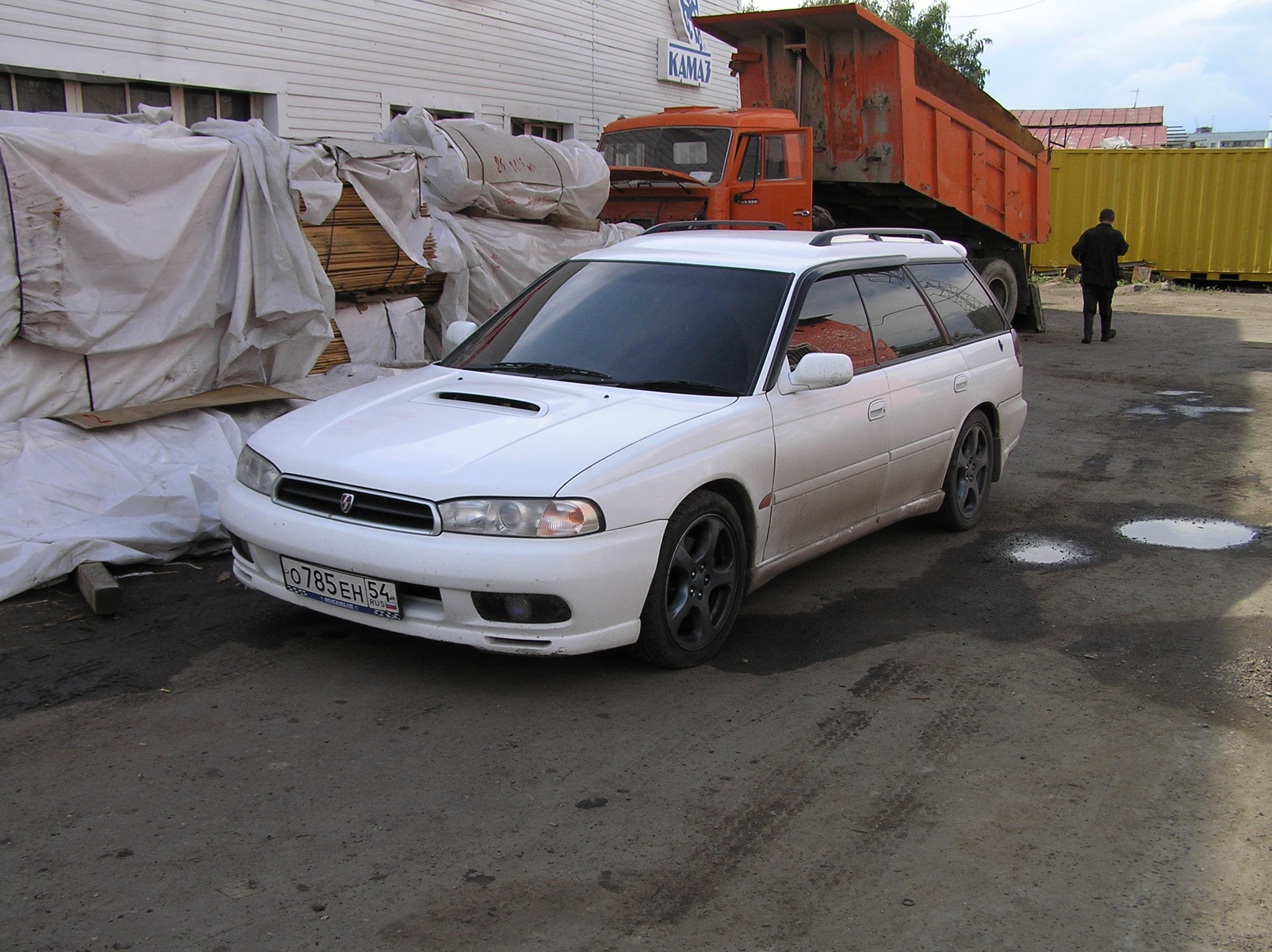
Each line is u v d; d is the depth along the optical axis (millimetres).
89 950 2533
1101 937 2693
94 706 3816
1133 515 6762
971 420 6160
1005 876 2943
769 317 4785
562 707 3885
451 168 8312
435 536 3709
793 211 11734
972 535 6297
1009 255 15734
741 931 2670
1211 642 4699
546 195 9016
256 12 10312
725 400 4441
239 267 6328
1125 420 9820
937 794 3373
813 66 12727
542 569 3654
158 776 3342
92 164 5574
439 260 7992
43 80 9094
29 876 2812
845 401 4969
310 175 6723
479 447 3943
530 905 2748
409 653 4328
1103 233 14766
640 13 15664
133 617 4652
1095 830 3193
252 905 2717
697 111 11539
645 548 3891
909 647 4582
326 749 3541
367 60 11547
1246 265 22484
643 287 5102
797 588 5305
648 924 2684
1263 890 2912
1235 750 3719
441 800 3242
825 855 3016
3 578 4742
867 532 5418
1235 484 7531
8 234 5324
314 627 4566
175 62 9695
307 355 6855
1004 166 14555
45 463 5273
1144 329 16719
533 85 13867
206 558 5438
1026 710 4000
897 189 13391
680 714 3865
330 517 3912
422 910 2715
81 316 5594
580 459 3852
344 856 2943
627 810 3221
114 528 5145
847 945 2631
